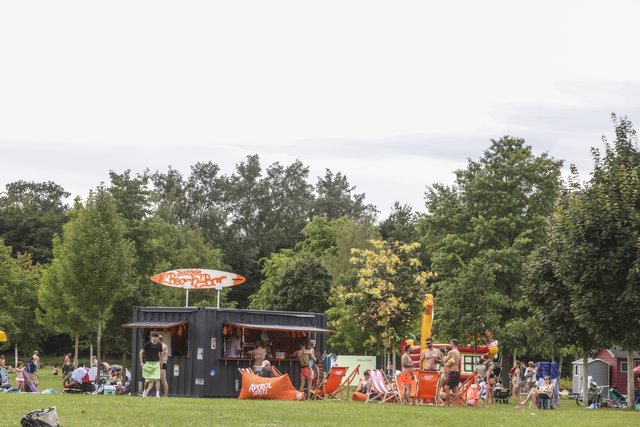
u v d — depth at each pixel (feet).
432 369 97.50
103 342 200.54
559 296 124.88
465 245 214.28
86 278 145.89
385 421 64.03
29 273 255.50
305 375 100.17
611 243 95.40
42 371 246.47
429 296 135.64
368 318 163.32
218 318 103.04
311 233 327.26
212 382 101.65
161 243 234.17
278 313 108.68
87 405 70.03
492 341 164.55
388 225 352.90
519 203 217.97
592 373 212.43
